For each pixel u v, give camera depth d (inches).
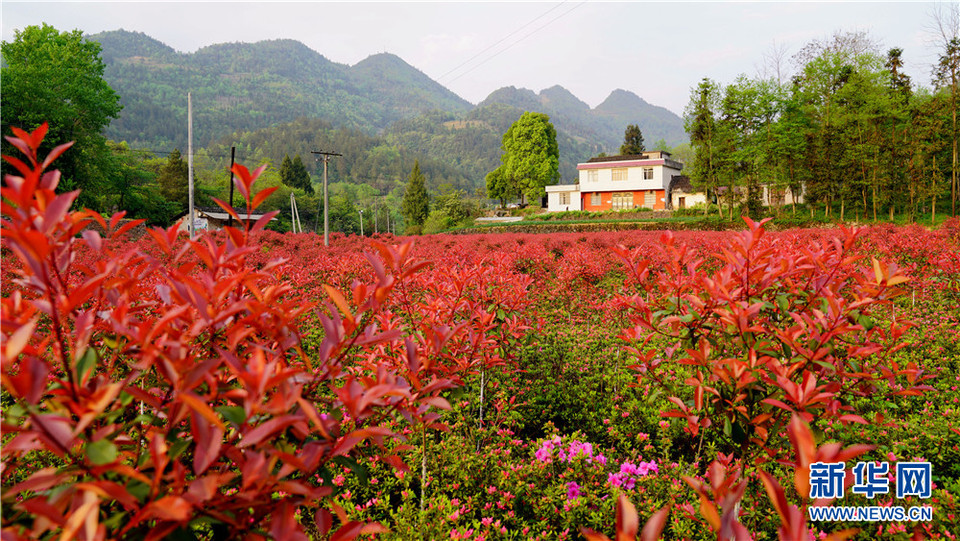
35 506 44.0
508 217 2721.5
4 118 1129.4
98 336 98.0
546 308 381.7
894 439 158.2
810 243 136.3
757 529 126.5
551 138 2957.7
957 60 1449.3
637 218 2003.0
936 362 229.0
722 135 1648.6
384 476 148.3
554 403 209.9
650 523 40.8
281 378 55.9
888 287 106.7
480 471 151.6
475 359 161.8
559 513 133.5
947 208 1587.1
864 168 1459.2
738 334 116.3
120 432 66.4
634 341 146.5
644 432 182.7
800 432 45.0
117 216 72.7
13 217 51.8
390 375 78.9
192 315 67.8
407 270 85.7
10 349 47.1
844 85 1635.1
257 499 56.5
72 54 1332.4
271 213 75.4
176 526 49.5
